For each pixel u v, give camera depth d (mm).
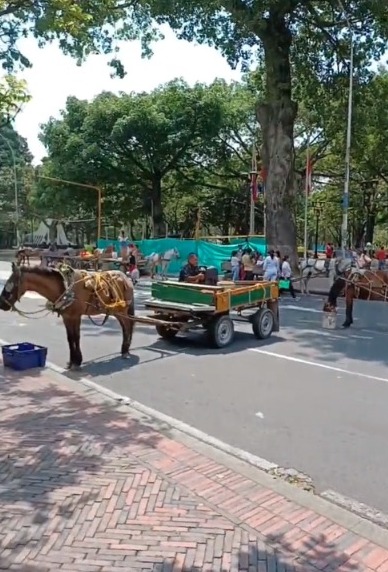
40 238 72125
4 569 3828
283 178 26375
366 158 37531
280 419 7430
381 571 3963
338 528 4566
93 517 4578
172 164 40969
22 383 8789
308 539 4367
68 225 60312
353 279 15047
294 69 28641
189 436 6645
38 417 7129
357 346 12289
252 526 4531
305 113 36156
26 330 13977
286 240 26547
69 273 9805
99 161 39656
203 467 5695
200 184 45594
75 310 9766
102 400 7984
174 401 8164
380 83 29984
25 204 61812
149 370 9977
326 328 14633
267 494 5145
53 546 4141
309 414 7641
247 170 44156
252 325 12992
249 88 38312
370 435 6895
